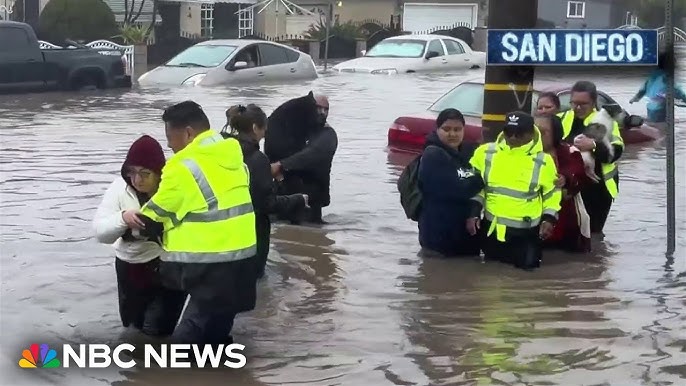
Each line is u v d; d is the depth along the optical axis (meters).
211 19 44.03
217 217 5.78
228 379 5.81
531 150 8.20
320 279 7.91
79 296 7.27
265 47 24.42
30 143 14.38
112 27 35.00
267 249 7.70
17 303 7.08
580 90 9.31
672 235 8.90
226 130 7.60
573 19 39.19
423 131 13.95
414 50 28.00
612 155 9.23
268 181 7.28
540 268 8.34
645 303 7.36
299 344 6.42
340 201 11.02
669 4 8.62
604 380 5.81
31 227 9.33
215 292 5.83
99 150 13.81
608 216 10.48
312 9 49.22
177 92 21.67
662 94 17.91
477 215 8.45
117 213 6.04
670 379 5.82
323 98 9.48
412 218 8.80
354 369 5.98
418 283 7.83
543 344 6.43
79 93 21.45
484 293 7.58
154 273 6.34
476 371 5.96
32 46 21.00
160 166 6.11
